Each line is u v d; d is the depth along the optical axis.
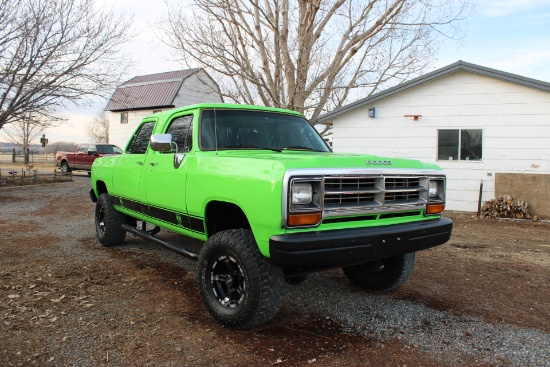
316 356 3.14
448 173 11.73
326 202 3.25
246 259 3.36
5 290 4.43
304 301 4.33
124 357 3.07
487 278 5.26
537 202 10.46
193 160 4.09
